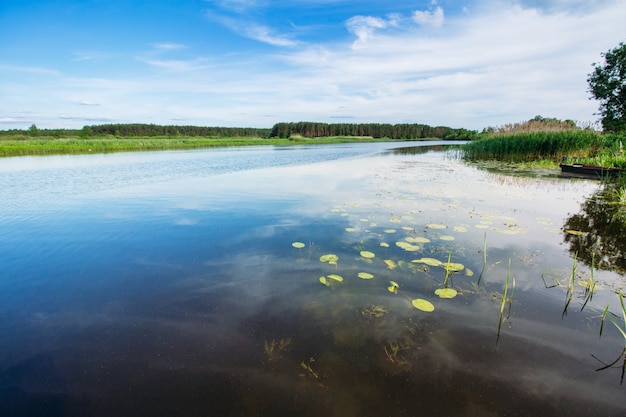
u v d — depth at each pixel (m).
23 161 15.52
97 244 4.08
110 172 11.24
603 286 2.78
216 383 1.78
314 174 10.41
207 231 4.52
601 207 5.55
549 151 12.98
